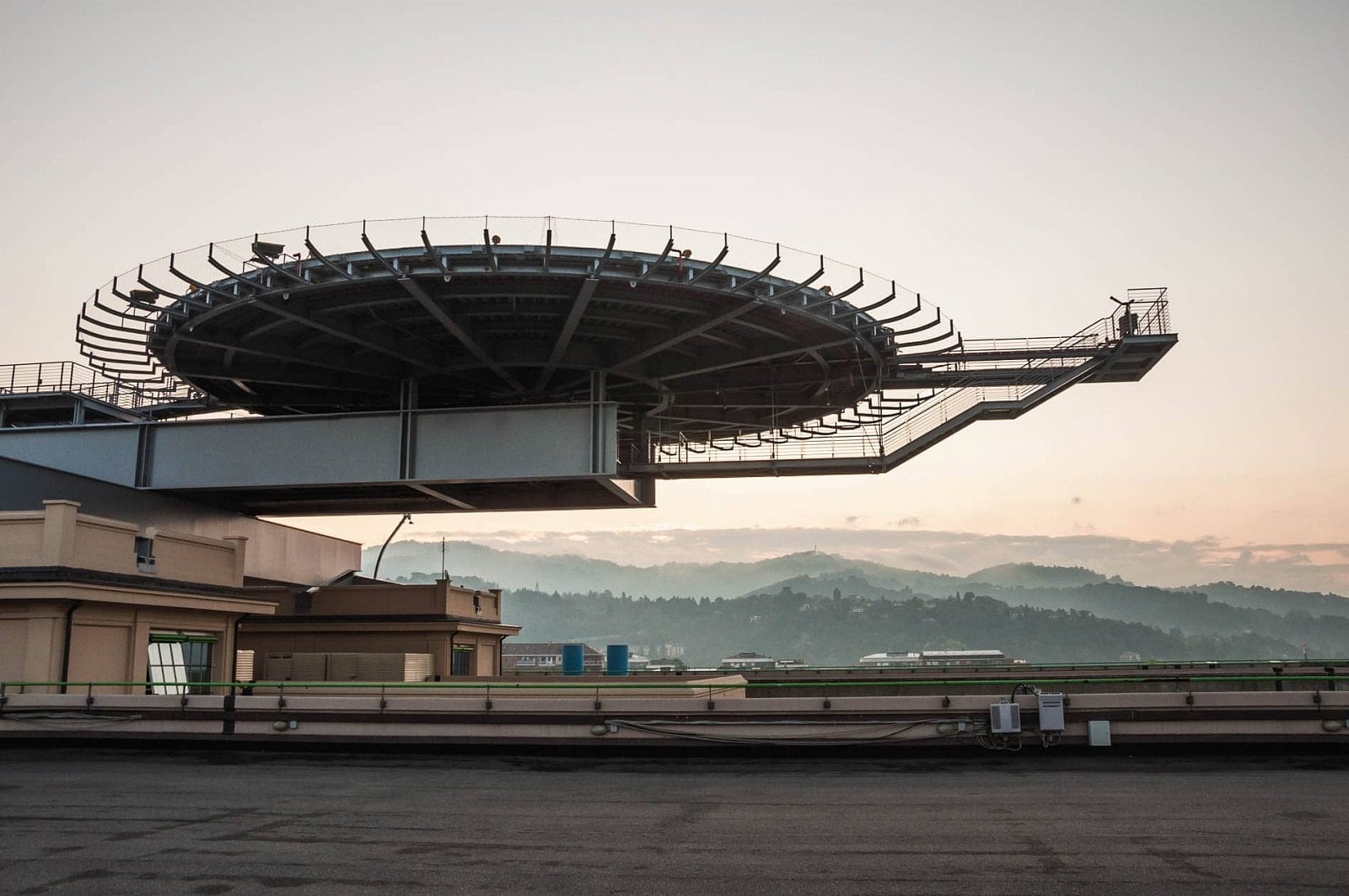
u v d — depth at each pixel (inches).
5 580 899.4
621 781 672.4
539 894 379.6
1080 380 1797.5
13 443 1599.4
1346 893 374.6
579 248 1192.2
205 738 862.5
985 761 750.5
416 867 422.0
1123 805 557.9
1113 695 780.6
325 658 1362.0
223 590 1131.3
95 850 455.8
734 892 381.7
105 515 1503.4
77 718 875.4
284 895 381.1
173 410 2235.5
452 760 786.8
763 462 1846.7
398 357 1539.1
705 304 1382.9
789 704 806.5
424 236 1147.3
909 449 1795.0
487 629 1764.3
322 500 1939.0
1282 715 762.8
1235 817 520.7
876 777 677.9
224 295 1293.1
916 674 1763.0
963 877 401.1
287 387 1852.9
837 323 1419.8
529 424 1501.0
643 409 1937.7
